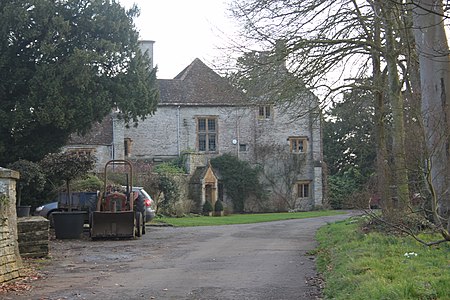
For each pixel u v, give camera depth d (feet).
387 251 33.01
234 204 125.39
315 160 132.57
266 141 129.80
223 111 126.41
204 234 62.23
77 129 70.49
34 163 67.56
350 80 57.67
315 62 53.57
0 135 68.90
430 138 32.37
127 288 28.94
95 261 39.75
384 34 54.29
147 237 58.75
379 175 49.96
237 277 31.89
